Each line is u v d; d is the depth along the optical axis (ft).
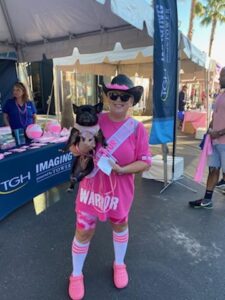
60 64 23.52
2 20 13.23
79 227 5.79
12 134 11.74
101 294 6.27
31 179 10.91
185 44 13.67
